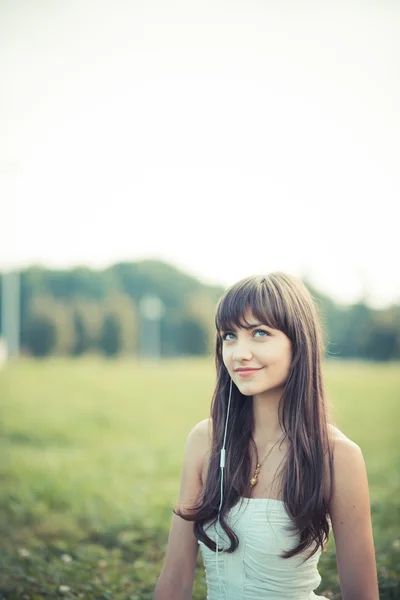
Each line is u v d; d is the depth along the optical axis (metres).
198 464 2.38
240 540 2.16
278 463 2.20
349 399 16.22
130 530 5.16
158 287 54.50
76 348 43.34
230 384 2.31
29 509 5.99
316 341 2.21
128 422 13.68
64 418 13.97
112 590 3.54
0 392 18.73
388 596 3.21
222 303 2.19
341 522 2.16
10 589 3.52
